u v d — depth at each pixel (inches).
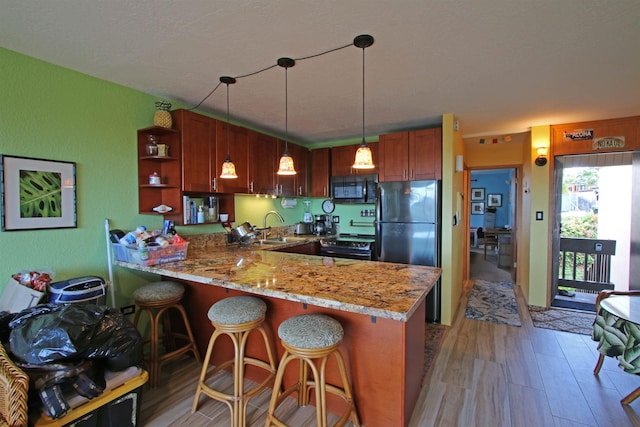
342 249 155.6
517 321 133.1
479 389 83.0
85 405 58.9
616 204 148.3
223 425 70.2
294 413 73.7
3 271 76.4
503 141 178.2
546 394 80.9
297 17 62.2
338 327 63.1
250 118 135.9
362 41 71.2
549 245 151.0
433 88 100.8
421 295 60.8
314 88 100.7
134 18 62.6
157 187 107.5
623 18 61.9
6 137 76.3
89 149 92.1
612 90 102.3
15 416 50.4
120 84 98.3
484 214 374.3
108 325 64.2
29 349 56.2
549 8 59.0
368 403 68.1
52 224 84.7
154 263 89.5
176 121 108.0
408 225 139.3
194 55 78.7
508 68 85.6
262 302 76.7
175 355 89.4
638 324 73.6
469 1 57.1
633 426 69.3
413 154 139.9
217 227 133.5
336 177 175.0
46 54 78.4
